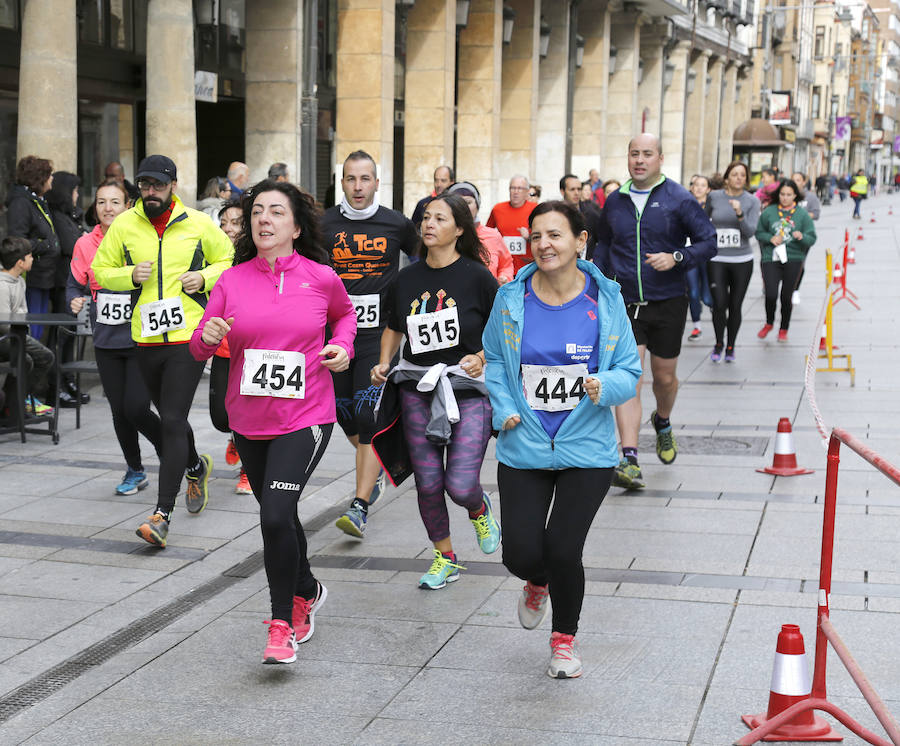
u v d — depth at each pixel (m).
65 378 10.09
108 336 6.71
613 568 5.78
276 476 4.56
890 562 5.82
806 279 21.89
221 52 15.36
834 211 57.31
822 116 81.06
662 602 5.28
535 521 4.41
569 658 4.48
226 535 6.44
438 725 4.10
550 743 3.94
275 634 4.53
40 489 7.35
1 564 5.89
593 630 4.96
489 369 4.56
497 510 7.01
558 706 4.23
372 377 5.59
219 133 17.03
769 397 10.47
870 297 18.58
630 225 7.41
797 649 3.96
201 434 9.12
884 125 133.12
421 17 18.84
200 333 4.64
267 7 15.10
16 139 12.48
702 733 4.00
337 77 17.78
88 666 4.66
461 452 5.43
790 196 13.66
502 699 4.30
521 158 23.02
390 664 4.66
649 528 6.48
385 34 16.94
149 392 6.46
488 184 21.09
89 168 13.94
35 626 5.06
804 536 6.28
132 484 7.26
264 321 4.60
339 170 16.48
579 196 13.29
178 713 4.22
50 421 8.74
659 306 7.50
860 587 5.45
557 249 4.34
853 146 108.25
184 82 12.46
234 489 7.41
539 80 24.61
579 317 4.43
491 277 5.47
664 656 4.68
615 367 4.41
